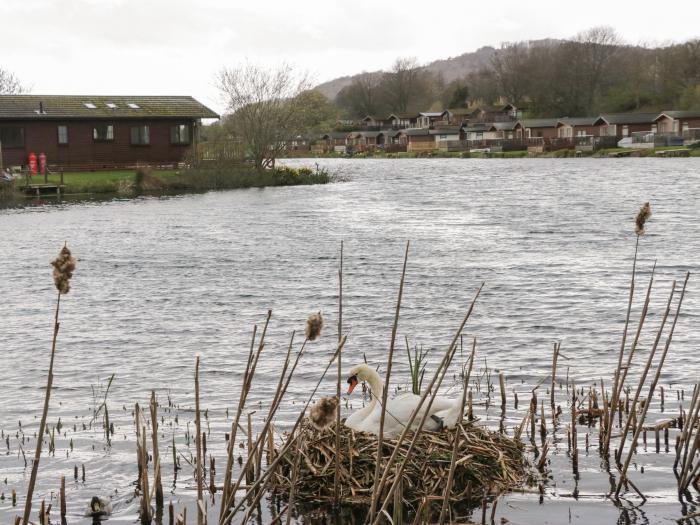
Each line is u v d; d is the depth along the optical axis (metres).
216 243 37.00
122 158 82.38
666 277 26.11
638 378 15.20
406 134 193.88
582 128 155.88
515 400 13.79
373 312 21.88
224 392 14.91
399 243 35.75
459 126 196.88
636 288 24.34
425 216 47.50
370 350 17.92
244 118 78.62
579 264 29.05
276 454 10.31
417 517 8.73
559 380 15.27
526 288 24.75
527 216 46.16
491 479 10.37
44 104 79.56
